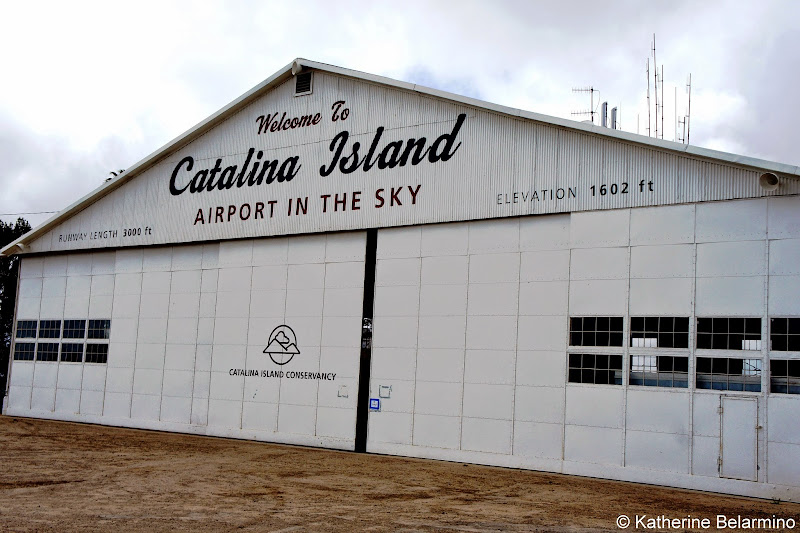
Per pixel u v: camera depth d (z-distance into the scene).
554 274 17.77
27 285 28.78
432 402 19.03
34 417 27.45
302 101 22.94
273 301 22.42
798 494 14.29
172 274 24.94
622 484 15.80
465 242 19.22
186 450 19.62
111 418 25.41
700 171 16.17
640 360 16.38
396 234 20.41
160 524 10.42
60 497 12.45
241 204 23.53
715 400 15.39
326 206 21.73
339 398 20.62
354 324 20.72
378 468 17.06
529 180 18.42
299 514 11.45
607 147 17.44
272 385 21.98
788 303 14.85
